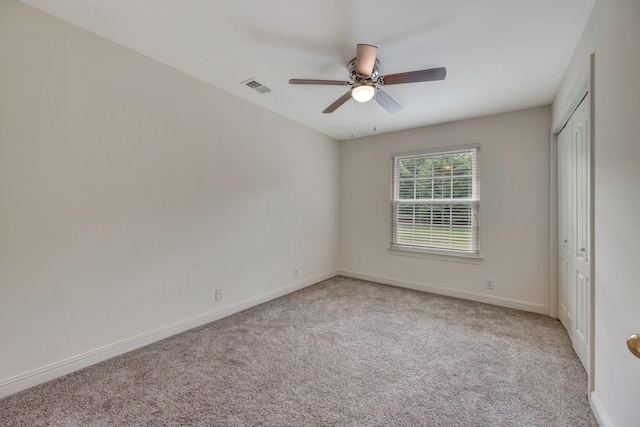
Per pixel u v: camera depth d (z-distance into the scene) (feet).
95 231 6.67
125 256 7.21
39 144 5.85
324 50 7.11
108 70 6.84
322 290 12.86
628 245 4.02
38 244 5.86
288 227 12.36
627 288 4.06
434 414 5.17
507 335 8.39
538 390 5.86
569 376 6.35
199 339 8.01
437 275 12.48
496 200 11.12
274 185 11.61
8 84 5.49
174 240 8.25
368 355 7.23
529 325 9.13
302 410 5.24
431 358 7.10
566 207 8.55
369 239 14.53
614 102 4.44
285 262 12.24
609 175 4.65
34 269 5.82
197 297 8.87
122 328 7.16
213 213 9.30
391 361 6.95
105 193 6.83
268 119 11.27
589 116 5.47
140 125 7.45
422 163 12.99
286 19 5.97
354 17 5.85
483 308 10.68
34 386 5.80
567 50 6.82
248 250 10.55
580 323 7.06
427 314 10.03
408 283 13.26
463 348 7.61
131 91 7.25
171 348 7.48
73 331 6.36
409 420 5.02
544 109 10.21
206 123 9.03
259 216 10.98
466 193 11.85
